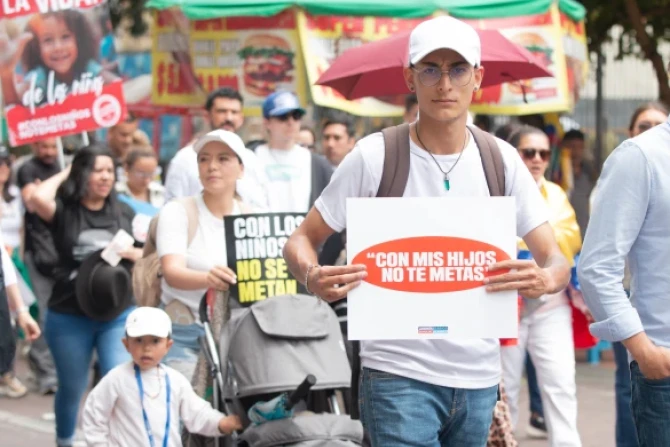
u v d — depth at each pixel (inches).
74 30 359.9
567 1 444.8
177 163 312.3
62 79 359.6
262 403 216.5
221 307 245.9
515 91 422.6
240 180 288.7
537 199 169.6
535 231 168.9
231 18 421.1
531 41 422.6
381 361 165.9
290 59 416.2
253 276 245.1
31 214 390.6
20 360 518.6
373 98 415.2
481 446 171.0
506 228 159.8
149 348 231.3
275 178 324.8
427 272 159.8
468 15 416.8
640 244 168.6
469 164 165.5
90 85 362.0
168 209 252.2
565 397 270.1
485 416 168.9
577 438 269.3
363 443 234.1
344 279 158.6
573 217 277.7
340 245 295.4
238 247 245.1
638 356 164.9
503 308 160.2
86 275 289.1
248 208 259.1
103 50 363.3
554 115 476.7
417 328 159.9
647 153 165.8
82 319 294.8
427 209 159.8
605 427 354.6
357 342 188.5
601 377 447.8
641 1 538.0
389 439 164.6
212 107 349.4
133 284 260.7
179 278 242.4
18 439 350.6
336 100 409.1
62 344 294.8
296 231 172.4
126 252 291.6
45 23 356.8
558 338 271.7
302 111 323.9
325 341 230.8
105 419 233.5
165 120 623.2
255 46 419.5
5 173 409.4
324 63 411.2
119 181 427.8
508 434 240.5
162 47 473.1
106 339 295.0
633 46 581.9
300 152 329.7
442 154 165.3
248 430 216.5
